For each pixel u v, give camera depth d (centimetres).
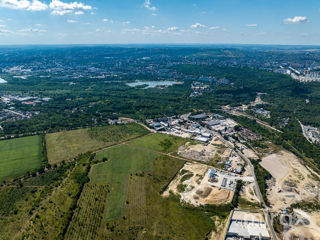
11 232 16000
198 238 15688
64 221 16575
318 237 16000
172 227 16512
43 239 15375
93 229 16150
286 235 16088
